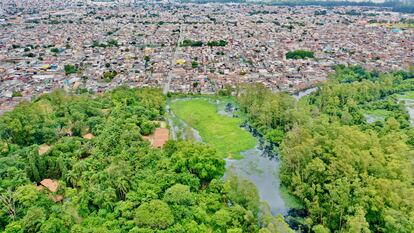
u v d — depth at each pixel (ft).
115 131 511.40
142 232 305.53
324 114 622.54
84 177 391.65
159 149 481.05
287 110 602.44
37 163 418.51
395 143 434.71
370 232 304.71
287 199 410.93
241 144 561.43
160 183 383.45
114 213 339.98
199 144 458.09
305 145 421.18
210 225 341.82
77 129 538.88
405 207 321.52
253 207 349.82
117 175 380.78
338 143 411.34
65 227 319.47
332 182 366.84
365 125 565.53
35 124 522.88
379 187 341.21
